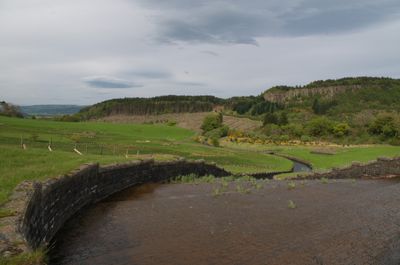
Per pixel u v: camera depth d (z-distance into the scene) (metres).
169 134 90.38
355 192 17.67
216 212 12.38
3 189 8.52
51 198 9.27
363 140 97.12
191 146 62.03
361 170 25.47
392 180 22.94
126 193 15.32
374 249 9.34
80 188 11.92
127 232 9.84
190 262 7.87
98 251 8.38
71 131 65.81
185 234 9.81
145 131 90.62
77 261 7.78
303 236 10.05
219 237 9.64
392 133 95.31
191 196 15.13
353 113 163.12
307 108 198.50
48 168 11.78
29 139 42.34
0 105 109.88
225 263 7.88
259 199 14.94
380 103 187.62
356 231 10.79
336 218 12.23
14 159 14.19
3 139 39.41
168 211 12.32
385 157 25.77
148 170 18.62
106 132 73.94
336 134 106.44
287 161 55.66
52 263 7.63
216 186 18.08
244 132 116.25
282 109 194.50
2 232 5.79
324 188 18.66
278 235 10.02
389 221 12.09
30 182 8.66
